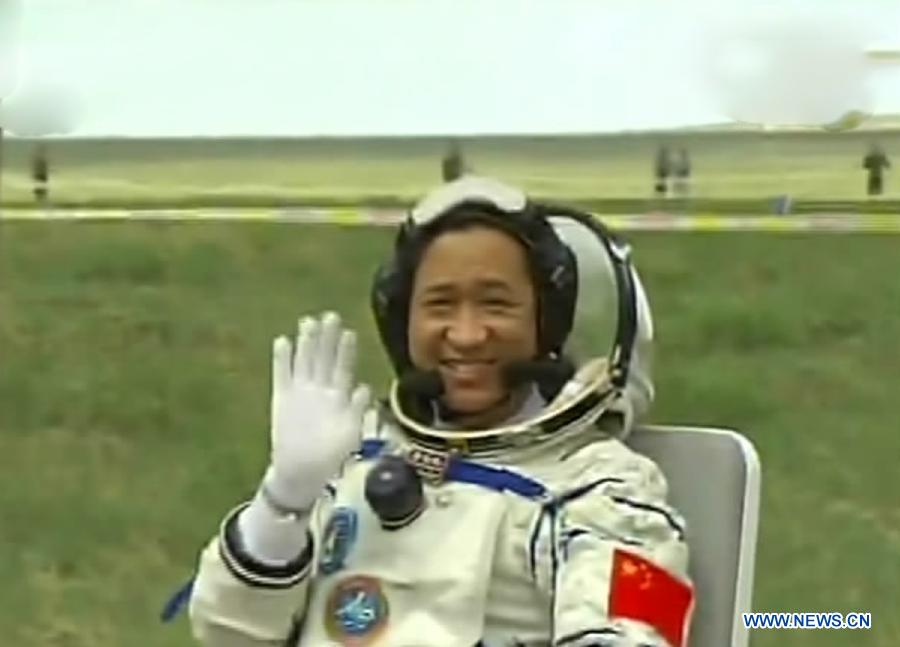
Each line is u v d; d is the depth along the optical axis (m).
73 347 8.33
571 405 2.72
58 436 7.30
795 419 7.41
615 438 2.83
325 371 2.63
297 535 2.63
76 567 6.11
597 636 2.52
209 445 7.21
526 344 2.77
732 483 2.84
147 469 6.98
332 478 2.65
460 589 2.62
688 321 8.47
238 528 2.64
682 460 2.88
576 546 2.61
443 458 2.72
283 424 2.61
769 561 6.00
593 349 2.82
